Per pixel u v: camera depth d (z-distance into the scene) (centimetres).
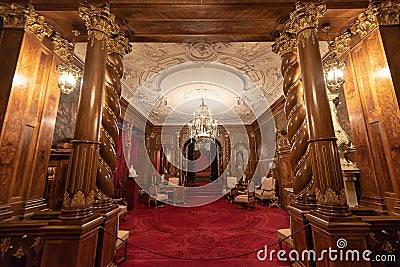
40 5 263
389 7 263
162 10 278
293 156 269
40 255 207
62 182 335
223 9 278
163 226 469
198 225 476
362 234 194
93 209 232
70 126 410
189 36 344
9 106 236
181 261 279
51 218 247
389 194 246
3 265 209
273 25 315
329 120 228
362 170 286
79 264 191
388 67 250
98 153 239
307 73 247
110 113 276
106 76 288
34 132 269
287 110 289
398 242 218
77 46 406
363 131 283
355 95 297
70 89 299
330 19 287
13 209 232
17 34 254
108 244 246
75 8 265
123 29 318
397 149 241
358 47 293
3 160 229
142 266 264
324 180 216
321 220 206
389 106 250
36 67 272
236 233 410
